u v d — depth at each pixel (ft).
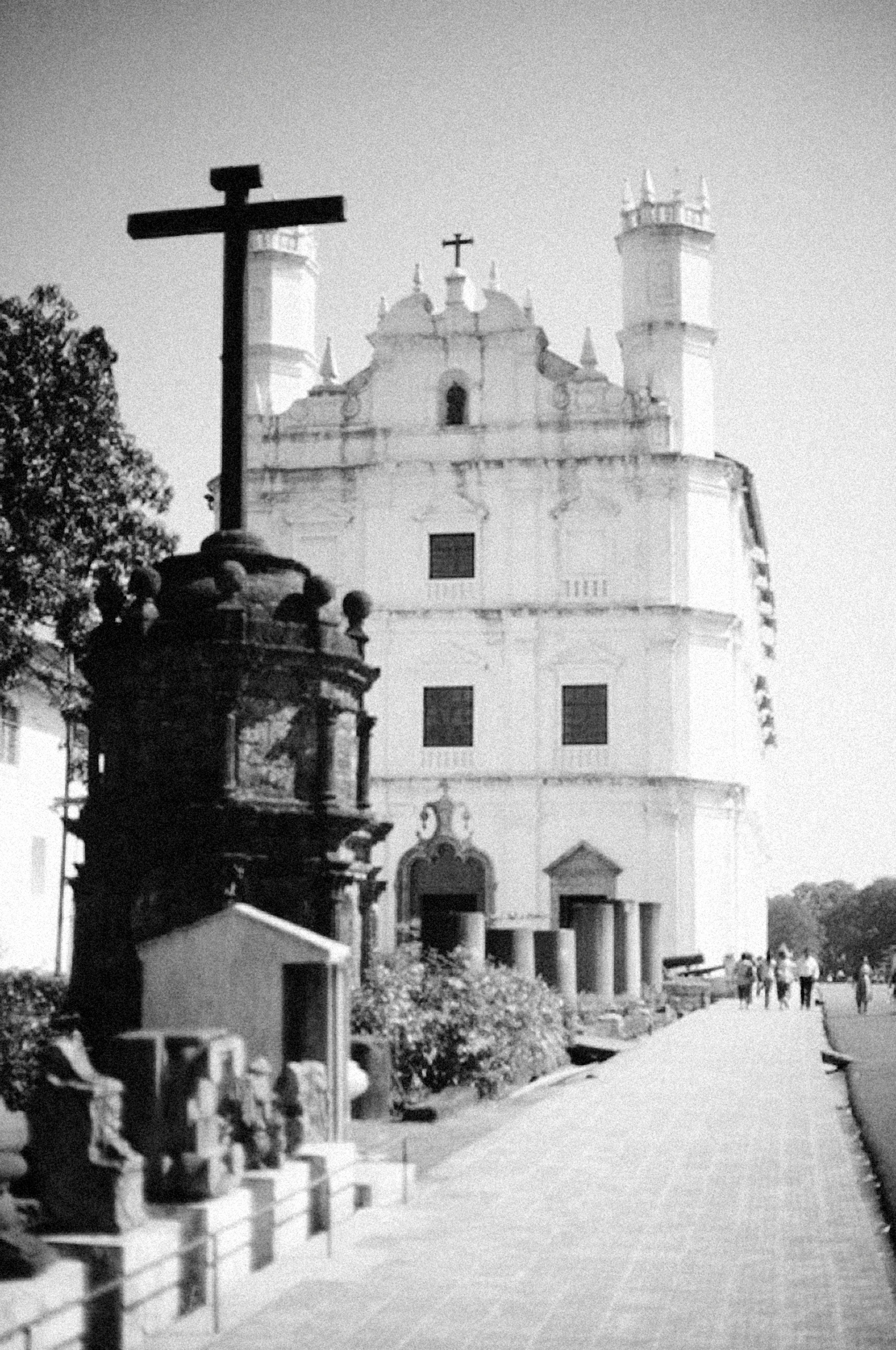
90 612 95.14
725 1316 30.96
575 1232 38.70
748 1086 73.77
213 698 56.70
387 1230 38.52
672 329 186.70
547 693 181.78
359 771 62.49
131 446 99.76
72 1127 28.73
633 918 124.16
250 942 40.96
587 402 185.78
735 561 191.42
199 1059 32.32
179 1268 30.30
